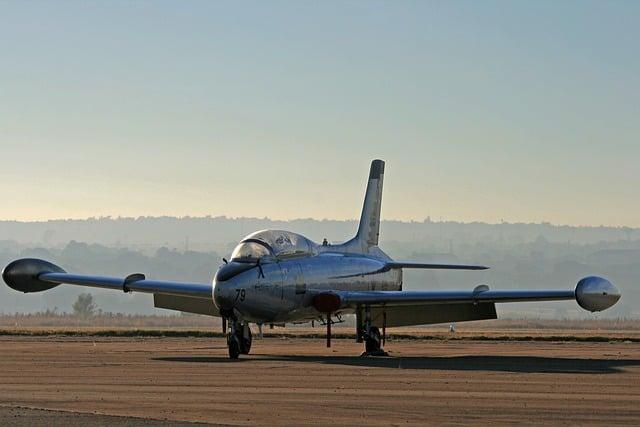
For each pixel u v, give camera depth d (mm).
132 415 25531
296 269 50969
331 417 25328
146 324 128750
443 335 77188
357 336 51625
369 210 68125
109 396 29594
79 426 23344
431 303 50219
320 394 30094
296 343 64500
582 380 34375
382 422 24531
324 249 58500
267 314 48969
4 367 40188
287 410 26562
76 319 134250
